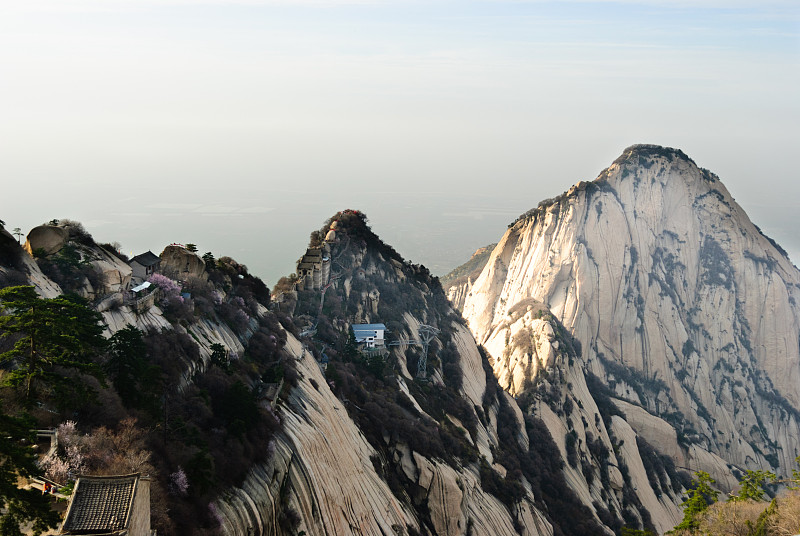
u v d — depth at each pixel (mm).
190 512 51500
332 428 88125
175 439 57469
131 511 39156
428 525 98688
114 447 49219
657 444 195250
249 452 64812
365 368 125000
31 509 38969
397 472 101750
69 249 76688
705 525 90750
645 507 161500
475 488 112812
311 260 144000
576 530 131750
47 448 46875
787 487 96875
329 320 134625
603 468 164250
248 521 58125
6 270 66000
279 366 87688
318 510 71562
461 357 161500
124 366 58500
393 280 168875
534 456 147625
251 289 114188
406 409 119062
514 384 181000
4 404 48375
